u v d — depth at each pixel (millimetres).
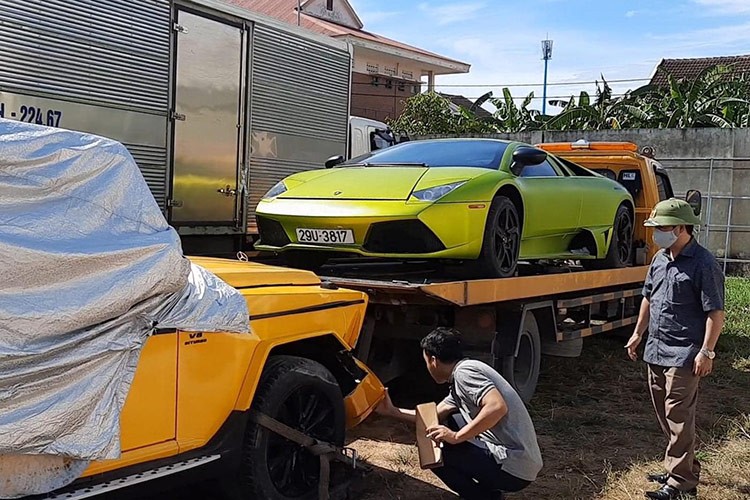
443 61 30422
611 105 24203
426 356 4406
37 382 2707
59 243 2787
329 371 4391
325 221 5824
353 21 32906
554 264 8438
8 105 5742
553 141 20750
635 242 9961
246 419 3775
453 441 4102
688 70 35531
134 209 3053
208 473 3598
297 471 4172
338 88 9367
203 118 7465
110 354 2941
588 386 7801
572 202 7453
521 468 4164
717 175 18781
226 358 3600
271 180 8383
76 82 6242
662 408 4957
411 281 5727
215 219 7684
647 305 5184
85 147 2967
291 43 8547
